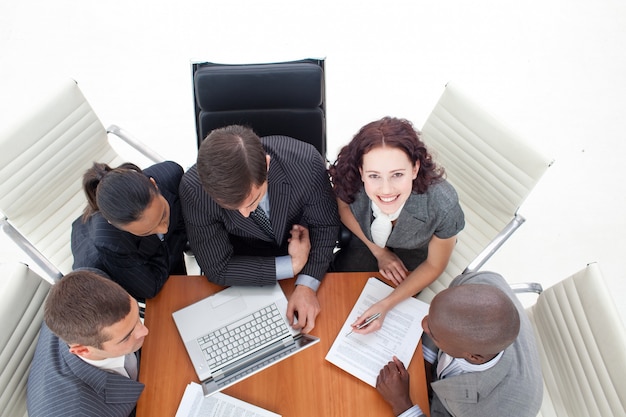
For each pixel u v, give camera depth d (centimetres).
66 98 173
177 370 144
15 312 139
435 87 287
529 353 133
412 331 150
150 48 296
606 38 304
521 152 162
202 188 147
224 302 155
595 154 268
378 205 144
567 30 307
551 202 254
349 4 312
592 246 244
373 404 139
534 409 128
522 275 238
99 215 148
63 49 294
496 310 112
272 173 151
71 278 119
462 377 129
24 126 166
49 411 127
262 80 164
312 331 150
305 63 166
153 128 272
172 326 151
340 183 151
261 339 149
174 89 284
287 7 311
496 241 168
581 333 142
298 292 156
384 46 299
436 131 182
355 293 158
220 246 158
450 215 146
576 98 285
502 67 294
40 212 186
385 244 171
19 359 141
